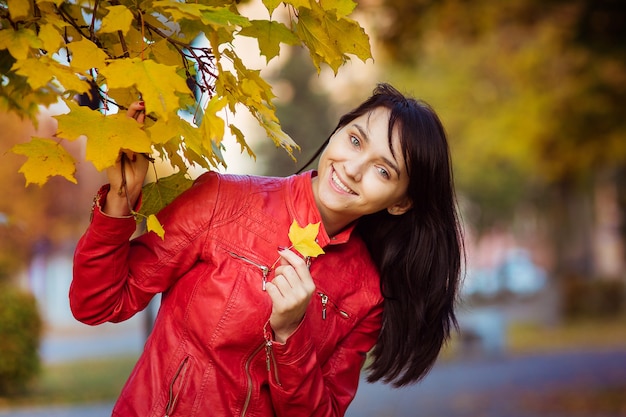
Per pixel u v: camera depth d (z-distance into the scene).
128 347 21.14
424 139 2.68
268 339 2.46
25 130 11.81
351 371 2.92
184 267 2.59
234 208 2.61
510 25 13.98
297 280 2.38
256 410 2.61
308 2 2.11
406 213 2.94
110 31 1.95
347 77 34.16
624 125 18.58
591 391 13.62
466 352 20.55
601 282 31.53
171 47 2.25
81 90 1.89
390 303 2.98
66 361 17.00
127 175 2.19
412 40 11.53
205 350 2.56
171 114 1.97
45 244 27.19
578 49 13.90
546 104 20.62
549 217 42.69
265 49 2.25
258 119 2.24
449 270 2.99
